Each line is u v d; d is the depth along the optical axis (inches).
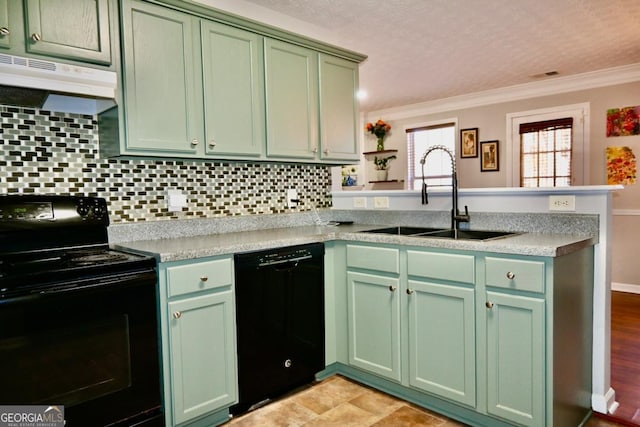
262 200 112.7
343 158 116.8
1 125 73.5
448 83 188.7
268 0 102.3
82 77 69.3
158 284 71.0
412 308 85.2
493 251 72.2
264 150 98.7
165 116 82.3
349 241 96.3
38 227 73.0
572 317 74.1
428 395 85.4
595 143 179.8
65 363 61.1
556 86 186.9
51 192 78.9
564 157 188.7
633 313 146.7
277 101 100.7
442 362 81.2
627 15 116.2
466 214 98.9
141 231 89.3
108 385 65.6
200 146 87.5
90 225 79.2
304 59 106.5
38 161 77.4
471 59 153.1
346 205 127.8
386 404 88.3
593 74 174.6
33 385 58.3
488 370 74.7
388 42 134.0
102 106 79.3
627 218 174.7
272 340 87.3
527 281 68.9
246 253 82.2
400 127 248.4
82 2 71.7
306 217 122.6
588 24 122.1
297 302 91.8
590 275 81.6
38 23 66.7
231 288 80.3
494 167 210.5
